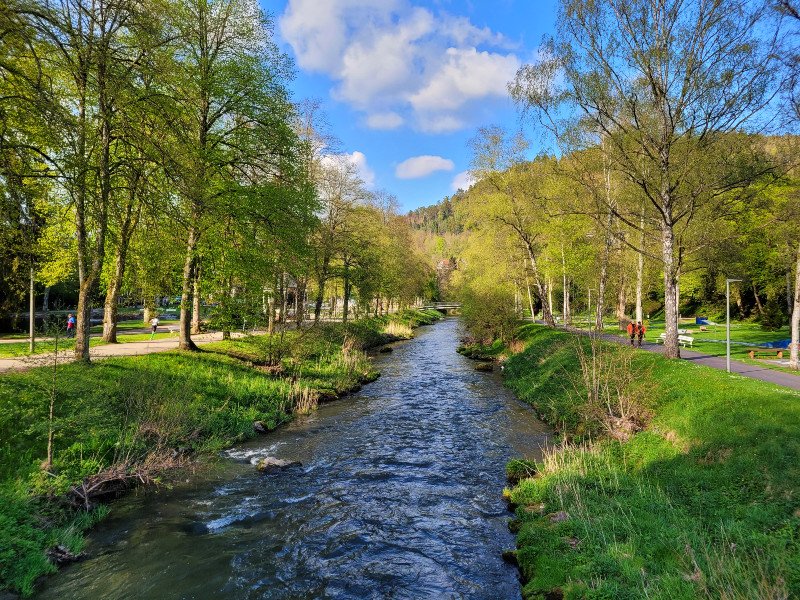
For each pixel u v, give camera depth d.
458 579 7.69
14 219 12.46
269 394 18.84
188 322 21.30
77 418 10.62
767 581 5.85
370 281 41.28
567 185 22.12
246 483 11.66
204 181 16.19
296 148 23.12
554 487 10.34
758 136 17.09
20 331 29.86
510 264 39.25
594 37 17.25
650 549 7.12
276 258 22.69
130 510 9.94
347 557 8.33
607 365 16.59
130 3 13.22
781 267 31.66
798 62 15.20
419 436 15.88
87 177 14.73
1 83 12.48
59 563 7.72
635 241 32.72
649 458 11.41
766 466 8.84
